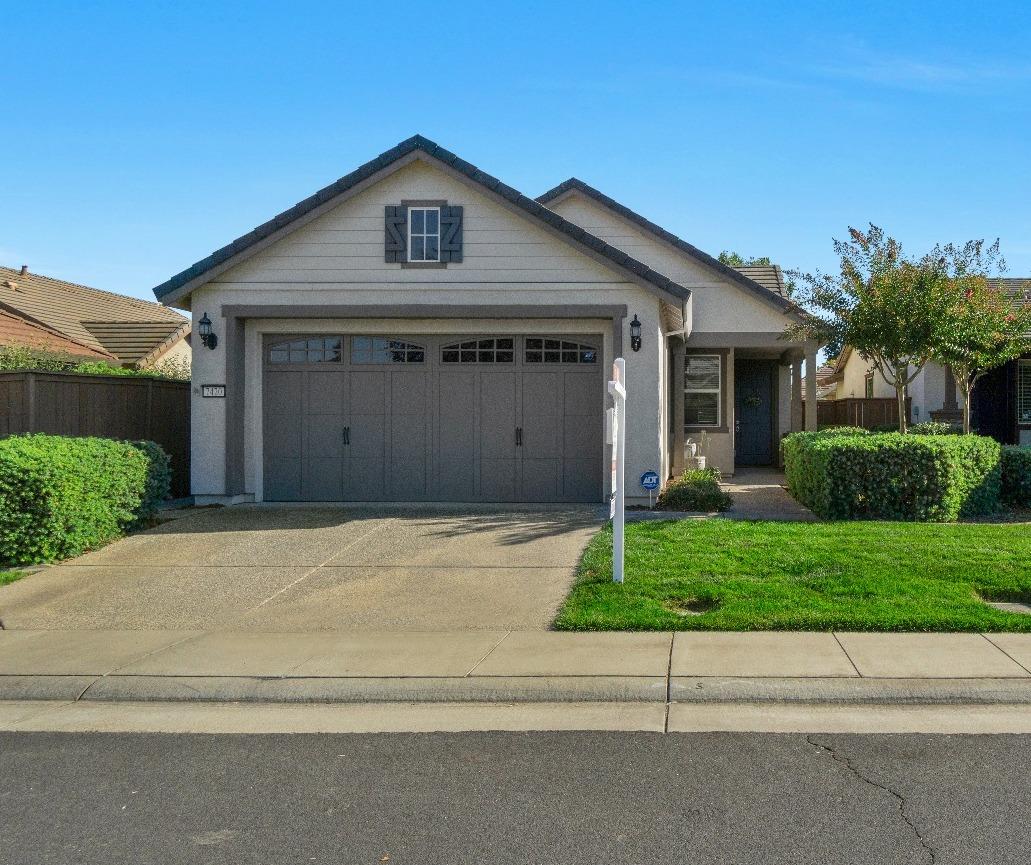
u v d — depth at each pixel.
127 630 8.12
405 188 13.89
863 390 30.20
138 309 34.78
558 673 6.67
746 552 9.84
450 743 5.65
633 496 13.62
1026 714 5.96
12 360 20.22
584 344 14.02
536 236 13.72
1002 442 21.86
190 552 10.95
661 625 7.71
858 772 5.08
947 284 13.20
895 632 7.49
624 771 5.16
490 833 4.44
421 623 8.12
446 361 14.18
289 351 14.37
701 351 19.81
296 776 5.19
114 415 14.84
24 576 9.97
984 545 9.96
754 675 6.52
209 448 14.03
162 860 4.24
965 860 4.11
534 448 14.07
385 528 11.97
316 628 8.07
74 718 6.26
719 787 4.92
